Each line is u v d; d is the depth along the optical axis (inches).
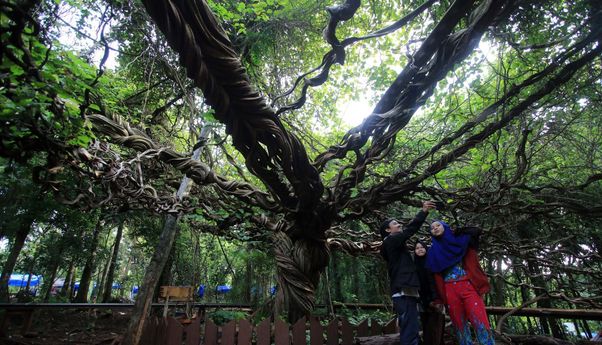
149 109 229.1
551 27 157.0
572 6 147.3
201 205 204.4
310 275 215.8
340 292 339.3
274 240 228.8
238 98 93.7
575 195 203.2
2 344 241.3
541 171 190.5
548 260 221.8
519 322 370.3
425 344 150.2
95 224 416.2
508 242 223.3
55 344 257.3
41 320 325.7
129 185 166.4
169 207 191.3
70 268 520.7
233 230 263.9
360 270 351.9
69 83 84.3
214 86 87.4
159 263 215.5
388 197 183.3
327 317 278.7
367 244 257.8
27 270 518.3
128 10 156.7
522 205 196.7
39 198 304.0
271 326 189.5
